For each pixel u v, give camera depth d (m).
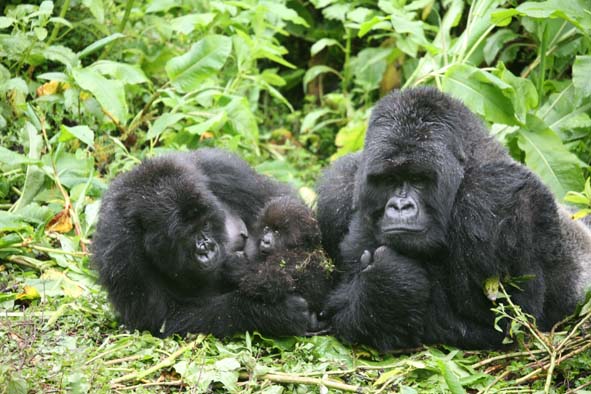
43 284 9.07
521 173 8.18
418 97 8.09
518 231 7.94
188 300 8.64
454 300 8.20
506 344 8.30
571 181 10.74
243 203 9.57
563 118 11.61
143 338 8.06
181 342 8.07
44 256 10.00
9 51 11.50
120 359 7.73
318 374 7.67
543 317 8.81
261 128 13.77
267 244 8.73
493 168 8.11
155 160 8.80
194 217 8.38
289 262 8.53
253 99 12.84
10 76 11.47
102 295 9.09
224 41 11.41
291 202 9.05
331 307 8.53
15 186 10.86
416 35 11.49
